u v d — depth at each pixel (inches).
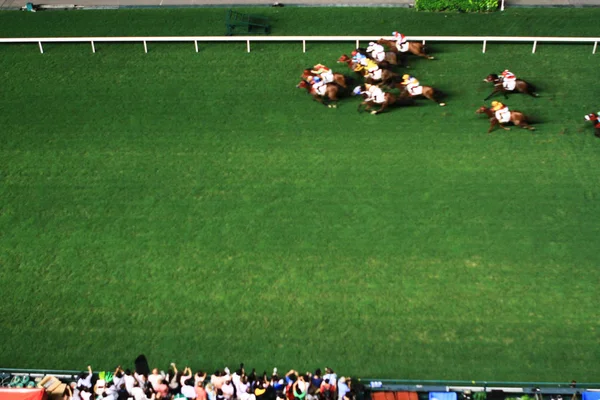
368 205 871.1
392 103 966.4
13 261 829.8
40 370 730.2
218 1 1186.6
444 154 924.0
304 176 904.9
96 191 897.5
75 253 835.4
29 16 1165.7
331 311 776.3
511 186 885.8
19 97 1017.5
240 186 896.9
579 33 1088.8
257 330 763.4
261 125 968.9
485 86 1007.6
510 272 804.6
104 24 1145.4
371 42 1023.0
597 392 698.2
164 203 881.5
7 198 893.2
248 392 692.1
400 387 712.4
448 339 752.3
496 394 707.4
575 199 871.1
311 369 733.3
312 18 1141.1
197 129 965.8
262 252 829.2
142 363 717.3
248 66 1053.2
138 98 1011.3
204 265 819.4
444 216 857.5
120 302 789.9
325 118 975.0
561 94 992.2
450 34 1098.1
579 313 768.9
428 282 797.9
